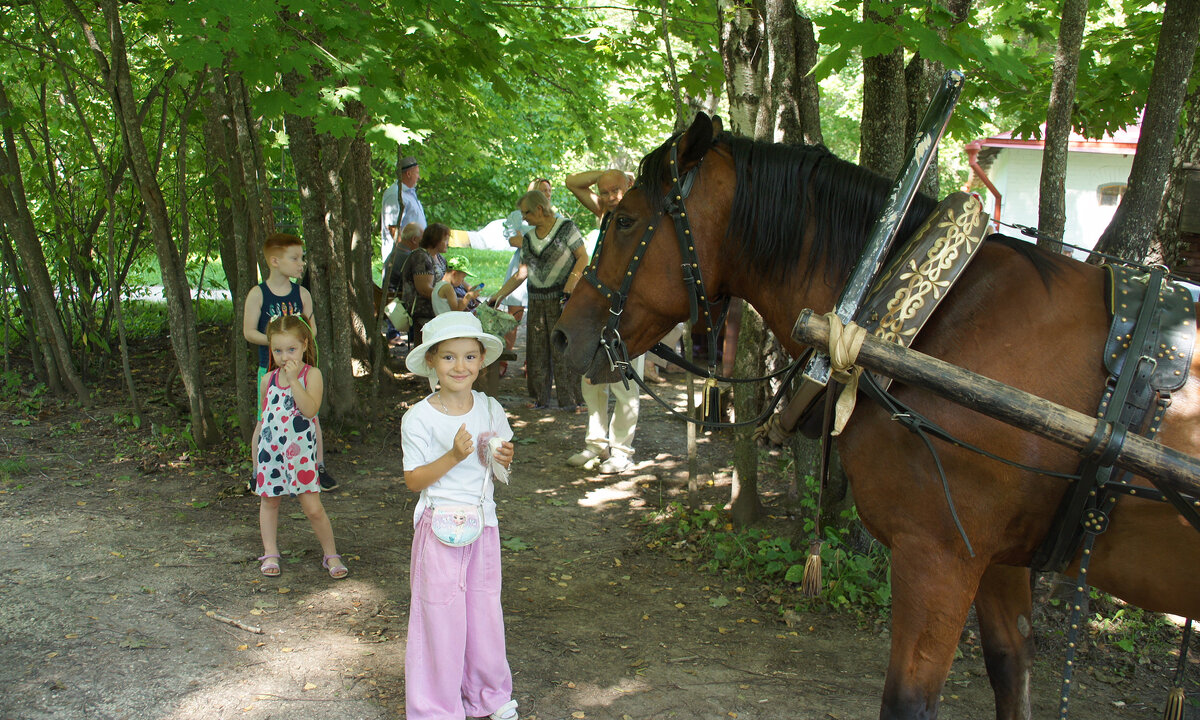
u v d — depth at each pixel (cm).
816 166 236
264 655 316
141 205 754
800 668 320
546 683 306
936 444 203
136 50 691
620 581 402
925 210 224
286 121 603
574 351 256
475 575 273
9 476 503
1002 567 236
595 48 676
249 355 752
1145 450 168
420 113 764
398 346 971
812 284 233
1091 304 203
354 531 452
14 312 805
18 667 298
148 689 288
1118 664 324
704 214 243
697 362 818
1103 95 502
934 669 209
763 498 504
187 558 402
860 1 388
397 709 284
